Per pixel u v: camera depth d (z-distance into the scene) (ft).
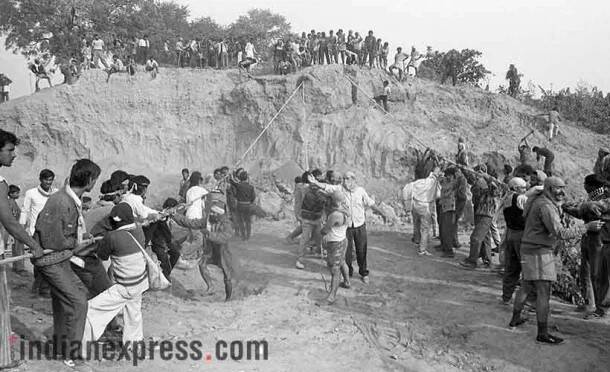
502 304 28.58
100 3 122.11
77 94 81.66
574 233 23.31
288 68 81.35
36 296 27.22
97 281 21.11
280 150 71.56
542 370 22.08
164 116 81.00
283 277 33.09
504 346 23.93
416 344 24.23
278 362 20.53
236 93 77.82
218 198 29.66
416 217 40.37
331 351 22.20
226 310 26.63
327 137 69.92
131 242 19.92
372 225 50.21
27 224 27.86
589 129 83.10
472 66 92.53
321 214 35.09
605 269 25.05
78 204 19.39
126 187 26.22
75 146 80.38
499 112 76.89
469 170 36.32
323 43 79.87
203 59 94.38
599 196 25.38
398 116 73.05
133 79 83.05
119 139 80.18
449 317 27.22
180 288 31.94
